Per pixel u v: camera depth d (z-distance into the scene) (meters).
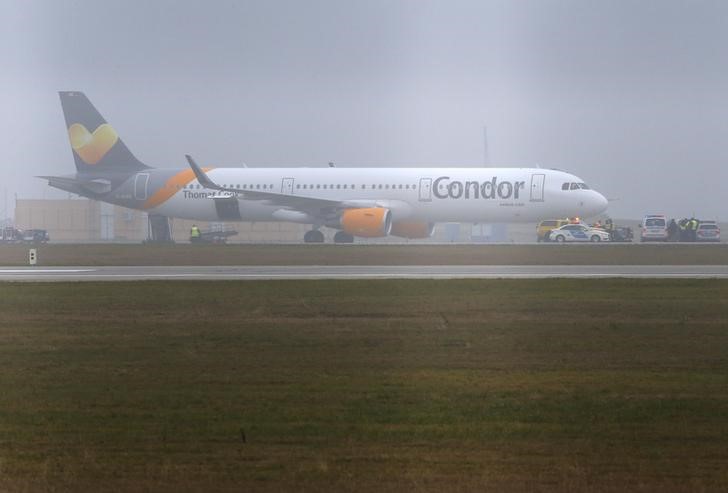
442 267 199.75
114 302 130.12
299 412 62.75
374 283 156.00
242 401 66.12
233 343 93.56
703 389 70.75
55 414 62.12
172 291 144.62
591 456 52.41
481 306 125.38
